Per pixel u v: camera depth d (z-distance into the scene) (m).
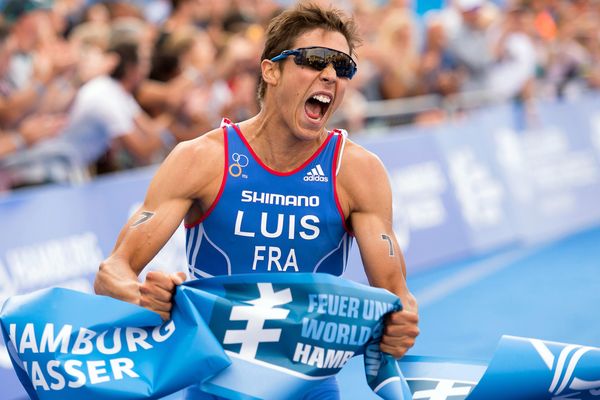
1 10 16.98
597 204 28.53
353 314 7.43
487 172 24.92
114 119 16.83
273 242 7.80
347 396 14.08
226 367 7.26
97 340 7.27
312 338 7.43
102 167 17.25
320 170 7.82
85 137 16.72
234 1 21.88
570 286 20.64
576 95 29.95
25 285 14.53
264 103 7.78
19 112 16.42
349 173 7.86
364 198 7.89
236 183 7.73
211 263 7.95
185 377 7.12
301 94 7.45
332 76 7.42
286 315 7.38
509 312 18.64
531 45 27.69
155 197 7.70
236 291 7.39
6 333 7.32
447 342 16.73
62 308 7.31
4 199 14.79
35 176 16.14
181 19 20.48
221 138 7.81
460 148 24.31
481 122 25.38
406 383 7.57
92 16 19.55
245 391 7.28
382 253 7.81
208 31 21.23
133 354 7.26
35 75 16.83
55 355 7.21
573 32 33.12
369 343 7.72
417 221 22.33
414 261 22.06
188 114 18.70
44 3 17.34
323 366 7.47
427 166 23.06
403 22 24.39
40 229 15.12
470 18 26.17
